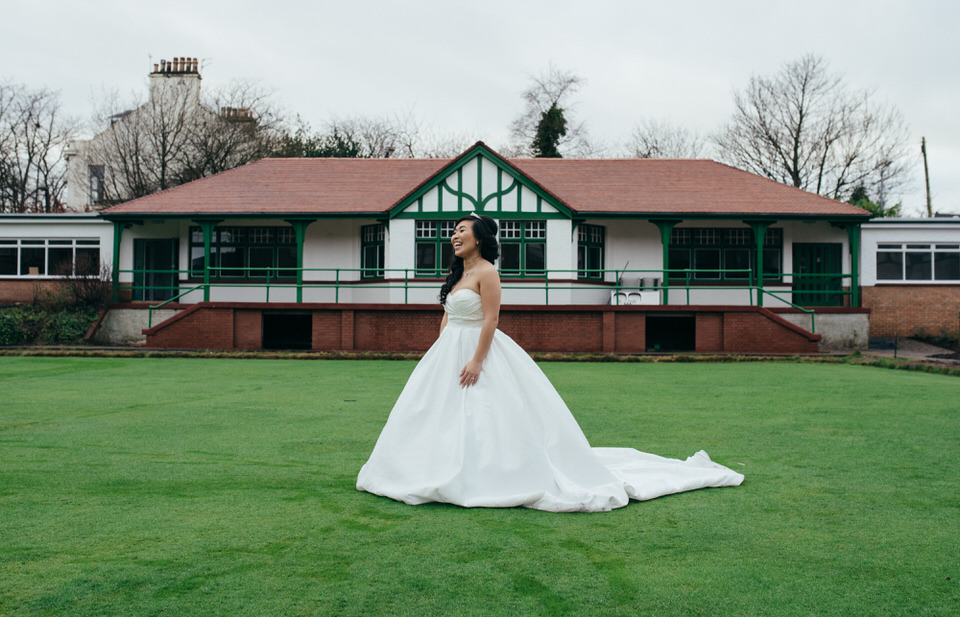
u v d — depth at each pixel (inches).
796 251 794.2
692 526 136.5
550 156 1460.4
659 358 574.6
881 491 164.9
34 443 218.1
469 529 132.8
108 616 95.3
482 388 155.6
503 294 722.8
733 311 653.9
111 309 747.4
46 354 576.1
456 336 159.0
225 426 251.3
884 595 104.7
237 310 665.0
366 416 275.6
